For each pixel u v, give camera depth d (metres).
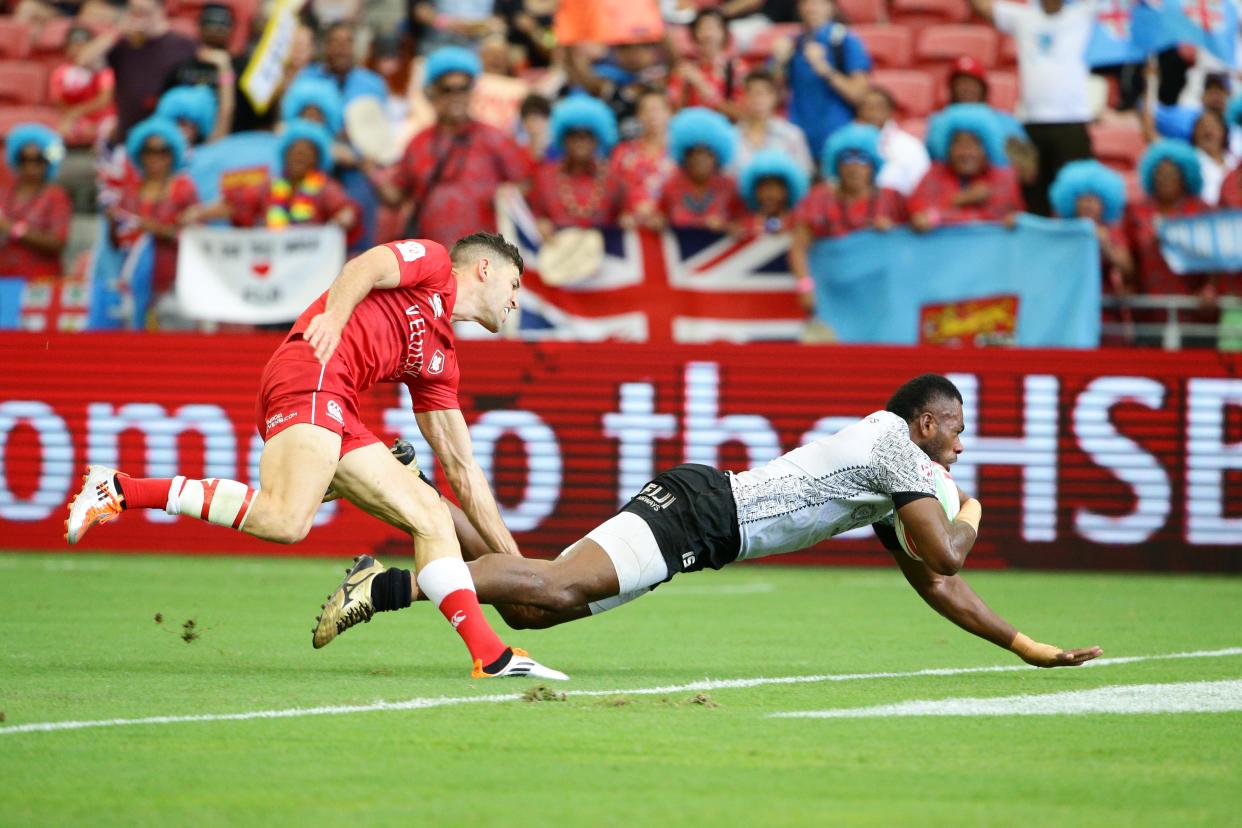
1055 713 18.12
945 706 18.61
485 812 12.54
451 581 20.19
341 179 47.53
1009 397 42.78
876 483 21.19
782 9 59.72
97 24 61.28
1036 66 49.53
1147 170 45.84
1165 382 42.72
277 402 20.00
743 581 39.91
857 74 49.62
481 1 59.38
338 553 43.94
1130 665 23.39
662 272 44.12
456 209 45.16
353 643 25.33
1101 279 45.81
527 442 43.53
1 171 59.31
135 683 20.03
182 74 52.00
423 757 14.88
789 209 44.38
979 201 44.31
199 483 19.94
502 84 52.94
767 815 12.51
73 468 44.50
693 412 43.22
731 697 19.28
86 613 29.56
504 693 19.17
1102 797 13.38
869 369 42.88
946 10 61.44
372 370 20.52
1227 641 27.09
